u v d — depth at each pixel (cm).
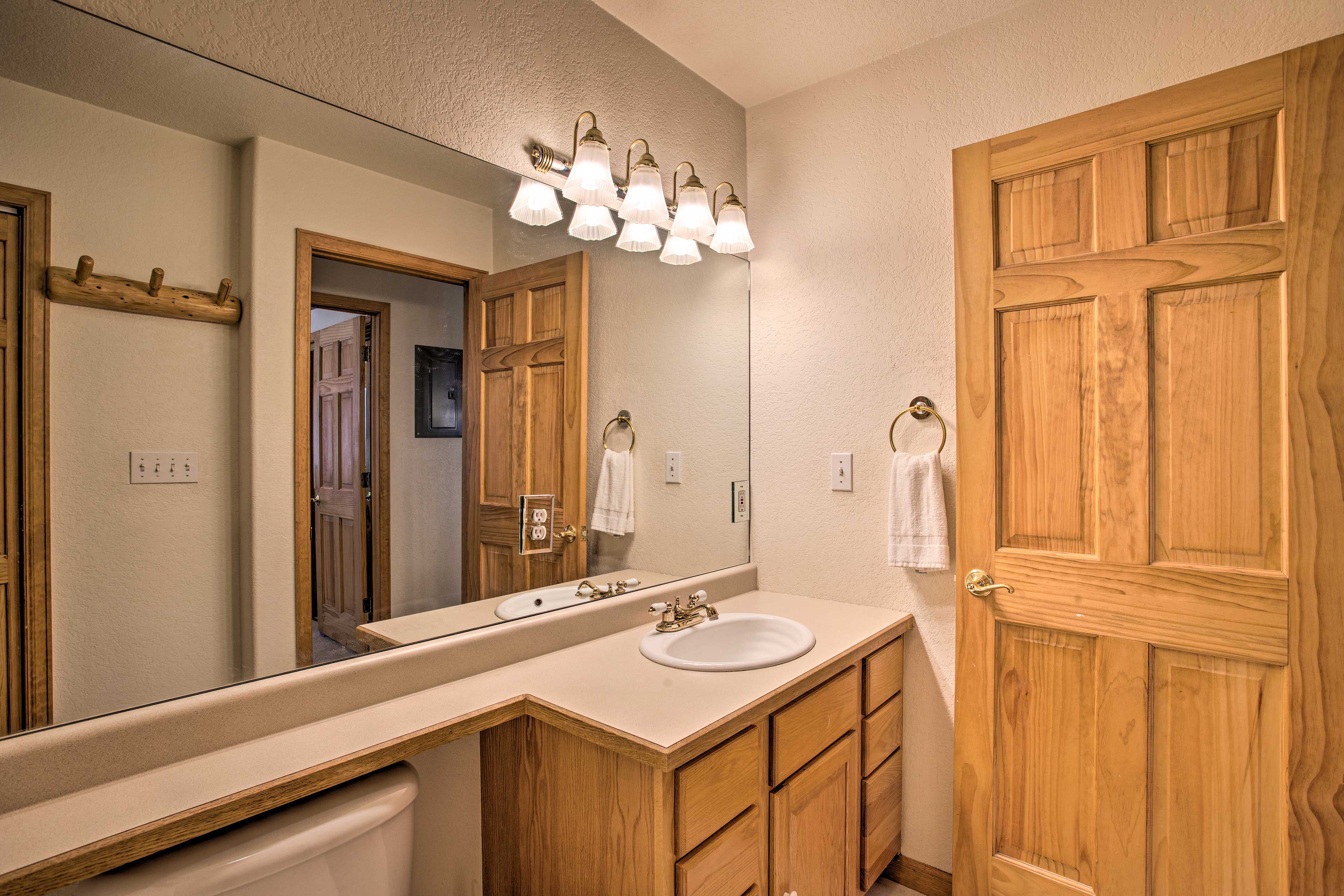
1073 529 154
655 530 193
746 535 224
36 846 79
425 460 141
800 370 213
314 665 121
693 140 206
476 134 149
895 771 184
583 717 117
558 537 168
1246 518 134
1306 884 127
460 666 138
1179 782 141
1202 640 137
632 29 185
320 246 124
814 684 142
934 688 186
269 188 117
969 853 167
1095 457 150
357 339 130
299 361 121
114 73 100
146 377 103
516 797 137
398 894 110
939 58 186
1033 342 159
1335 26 134
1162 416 143
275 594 117
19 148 91
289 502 120
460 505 147
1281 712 130
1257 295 132
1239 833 134
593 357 177
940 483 180
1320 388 125
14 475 91
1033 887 158
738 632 179
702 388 209
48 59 94
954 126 183
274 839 93
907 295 191
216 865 88
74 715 95
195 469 108
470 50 147
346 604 127
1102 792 149
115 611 99
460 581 146
